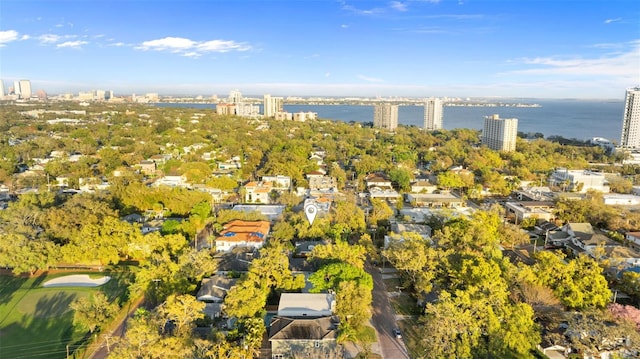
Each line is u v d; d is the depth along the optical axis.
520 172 196.00
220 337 62.50
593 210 130.50
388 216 131.50
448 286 80.69
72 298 83.75
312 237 109.50
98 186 165.38
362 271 83.81
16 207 110.50
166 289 78.94
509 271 78.44
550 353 67.12
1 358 64.56
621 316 67.75
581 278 77.38
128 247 98.56
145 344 56.88
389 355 67.19
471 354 61.91
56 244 96.88
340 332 68.81
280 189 171.88
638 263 97.81
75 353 65.94
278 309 74.94
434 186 176.62
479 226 101.94
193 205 132.00
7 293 85.38
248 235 106.31
